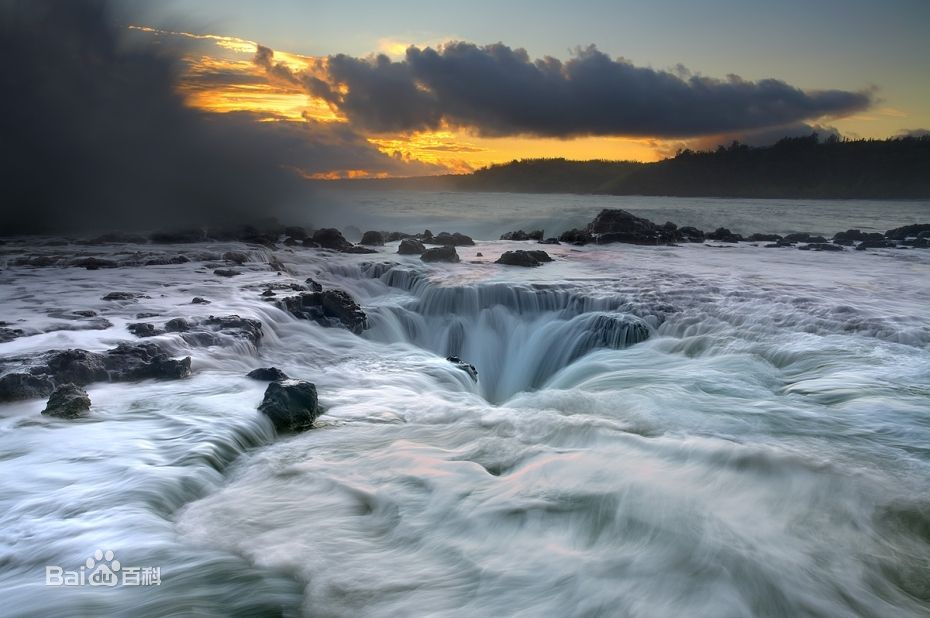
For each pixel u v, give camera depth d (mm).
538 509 5773
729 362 11516
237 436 7355
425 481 6414
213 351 10477
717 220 59156
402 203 97125
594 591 4562
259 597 4551
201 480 6320
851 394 9148
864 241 30000
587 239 29891
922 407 8523
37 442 6855
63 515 5441
